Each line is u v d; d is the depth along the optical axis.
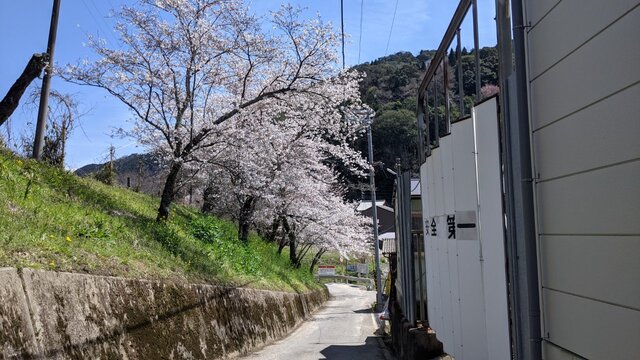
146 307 7.12
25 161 10.24
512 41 3.63
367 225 32.72
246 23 11.45
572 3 2.77
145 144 13.58
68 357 4.97
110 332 5.97
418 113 7.96
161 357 6.92
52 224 7.09
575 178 2.79
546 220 3.17
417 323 8.76
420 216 9.32
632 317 2.28
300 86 12.50
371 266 52.66
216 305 9.88
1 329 4.19
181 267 9.59
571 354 2.89
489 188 3.95
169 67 11.20
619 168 2.36
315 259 32.41
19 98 8.16
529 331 3.23
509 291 3.61
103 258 7.10
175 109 12.19
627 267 2.31
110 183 17.19
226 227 19.27
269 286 15.67
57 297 5.25
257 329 12.22
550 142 3.09
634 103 2.22
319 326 18.08
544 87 3.16
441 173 5.69
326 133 16.08
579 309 2.78
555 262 3.06
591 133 2.60
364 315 22.78
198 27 11.19
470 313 4.55
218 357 8.96
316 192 20.58
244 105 11.59
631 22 2.22
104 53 10.99
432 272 6.54
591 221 2.62
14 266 4.88
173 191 12.62
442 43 5.59
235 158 13.19
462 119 4.70
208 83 12.02
